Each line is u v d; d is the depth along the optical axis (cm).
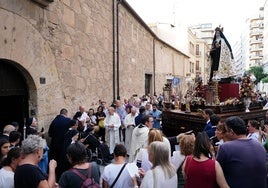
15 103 642
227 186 279
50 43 697
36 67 636
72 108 816
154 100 1407
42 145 295
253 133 475
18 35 572
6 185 317
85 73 920
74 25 836
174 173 309
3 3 529
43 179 272
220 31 844
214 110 682
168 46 2550
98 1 1043
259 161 293
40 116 650
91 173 302
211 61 851
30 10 613
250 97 775
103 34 1101
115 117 892
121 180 344
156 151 312
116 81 1262
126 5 1374
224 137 341
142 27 1788
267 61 6056
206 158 293
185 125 729
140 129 534
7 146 387
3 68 570
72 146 309
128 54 1483
